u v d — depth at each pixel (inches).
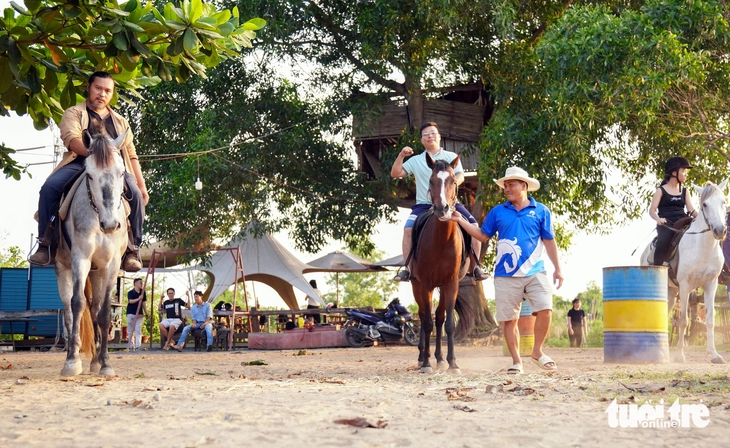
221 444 139.9
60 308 912.3
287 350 770.2
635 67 669.9
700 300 690.2
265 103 864.9
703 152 784.9
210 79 851.4
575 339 852.6
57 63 294.5
